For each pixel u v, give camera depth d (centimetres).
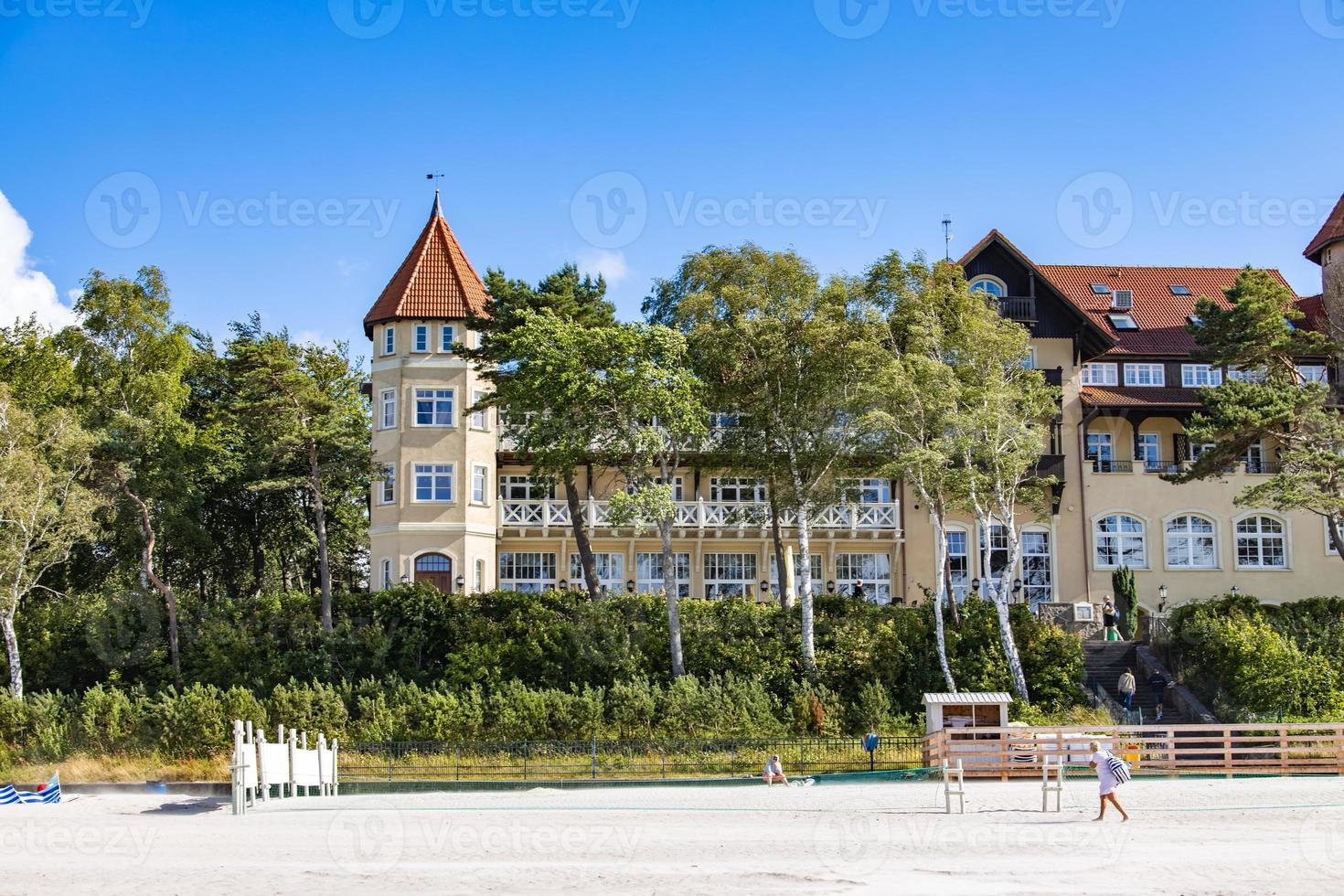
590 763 3712
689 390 4350
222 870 2277
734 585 5503
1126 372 5684
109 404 5119
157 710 4084
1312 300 5953
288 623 4494
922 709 4256
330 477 4828
